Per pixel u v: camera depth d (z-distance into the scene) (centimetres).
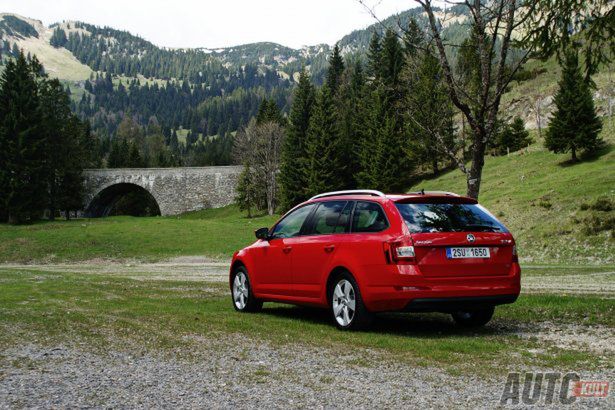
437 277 614
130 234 4772
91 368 460
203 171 9188
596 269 2167
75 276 1897
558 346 560
